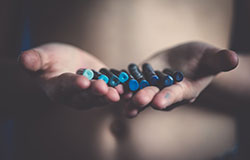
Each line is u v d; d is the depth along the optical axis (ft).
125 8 1.68
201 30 1.72
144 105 1.14
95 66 1.49
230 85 1.55
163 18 1.69
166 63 1.49
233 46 1.85
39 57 1.22
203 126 1.58
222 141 1.61
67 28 1.69
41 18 1.72
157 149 1.56
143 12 1.69
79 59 1.46
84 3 1.68
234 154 1.64
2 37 1.82
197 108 1.57
